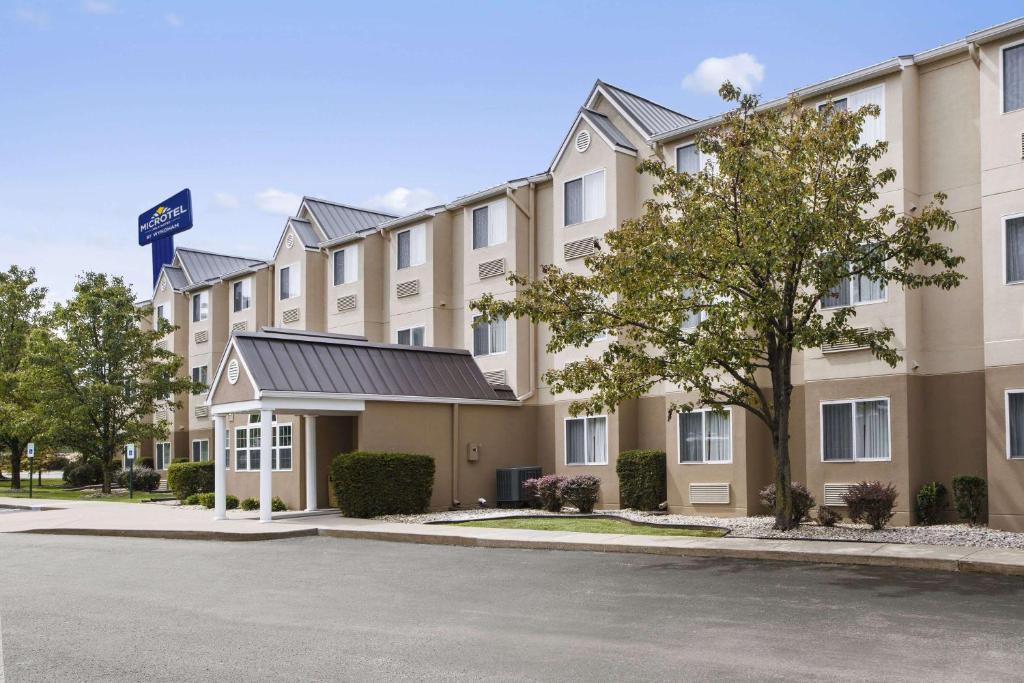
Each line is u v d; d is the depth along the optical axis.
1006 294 17.83
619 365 17.91
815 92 21.11
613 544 16.52
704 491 22.50
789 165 16.25
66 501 34.25
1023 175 17.80
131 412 40.16
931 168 19.72
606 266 17.36
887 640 9.16
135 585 13.82
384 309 34.25
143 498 35.97
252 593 12.93
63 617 11.27
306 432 25.64
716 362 17.73
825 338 16.47
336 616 11.09
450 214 32.16
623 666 8.37
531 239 28.94
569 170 26.97
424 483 24.31
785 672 8.04
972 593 11.54
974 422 18.66
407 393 25.34
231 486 29.33
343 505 23.61
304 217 39.28
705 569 14.02
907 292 19.30
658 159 25.03
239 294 43.12
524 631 10.00
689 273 16.19
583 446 26.17
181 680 8.19
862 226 16.06
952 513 18.84
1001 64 18.33
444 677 8.13
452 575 14.27
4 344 46.03
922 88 20.00
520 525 20.61
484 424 27.20
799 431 21.48
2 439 44.66
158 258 56.25
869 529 17.66
